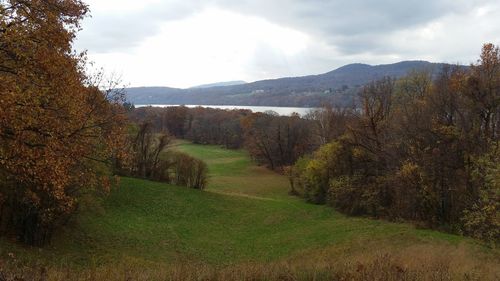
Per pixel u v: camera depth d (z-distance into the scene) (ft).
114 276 33.81
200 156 354.54
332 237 123.54
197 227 149.48
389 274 36.55
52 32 51.42
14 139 46.80
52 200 82.12
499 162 89.76
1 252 68.44
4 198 78.95
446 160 130.52
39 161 48.88
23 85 47.52
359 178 173.47
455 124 137.08
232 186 246.06
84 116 56.34
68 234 104.99
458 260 67.56
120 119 76.38
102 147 62.85
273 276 36.19
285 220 163.53
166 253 113.39
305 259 98.94
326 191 196.65
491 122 129.29
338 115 230.68
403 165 140.05
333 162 189.78
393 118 168.25
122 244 112.88
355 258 73.87
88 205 100.37
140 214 152.87
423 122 140.15
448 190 127.13
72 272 34.91
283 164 300.61
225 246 129.18
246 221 162.30
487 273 45.68
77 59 61.36
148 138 203.00
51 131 50.26
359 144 174.50
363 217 160.35
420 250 84.12
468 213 106.83
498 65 127.75
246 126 353.31
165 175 204.54
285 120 305.73
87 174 65.46
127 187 173.78
